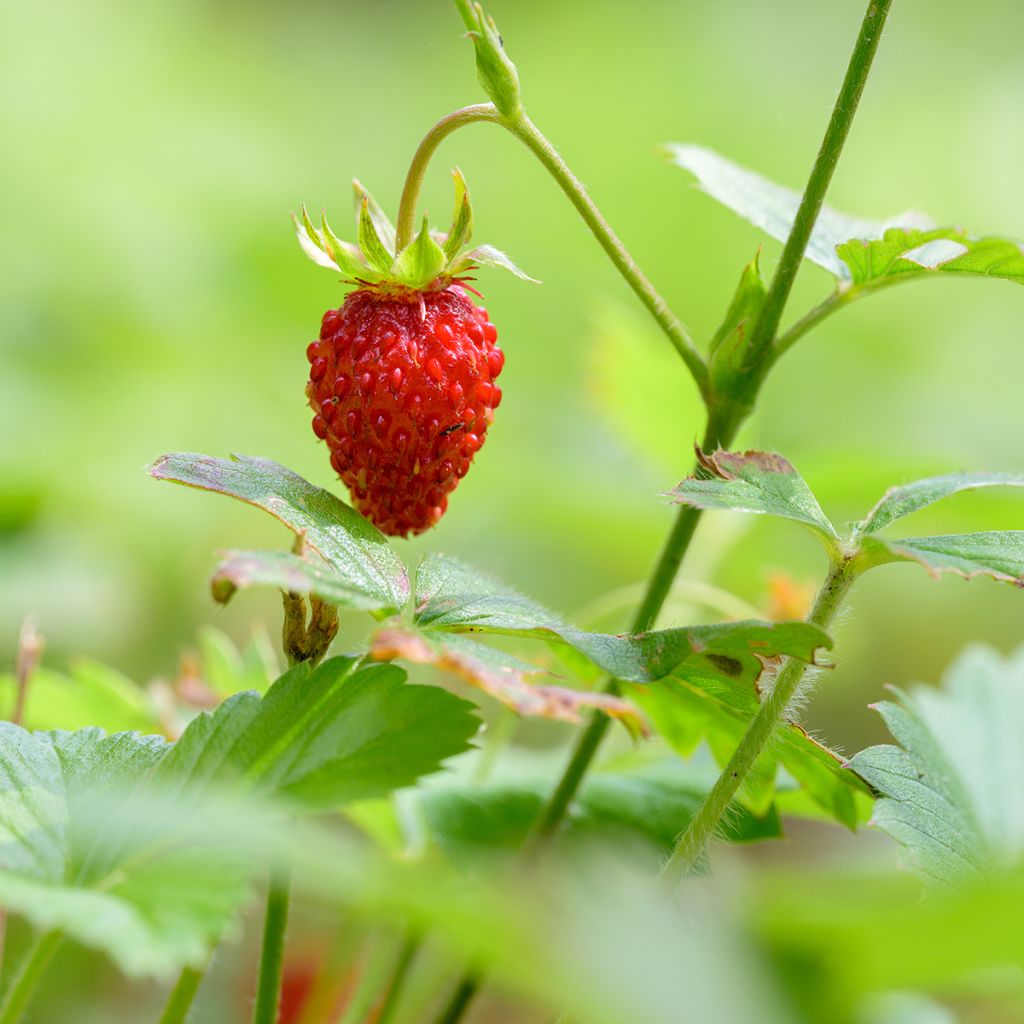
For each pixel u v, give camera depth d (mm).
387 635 260
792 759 278
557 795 288
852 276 283
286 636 268
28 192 605
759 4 881
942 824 273
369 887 243
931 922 238
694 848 269
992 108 813
